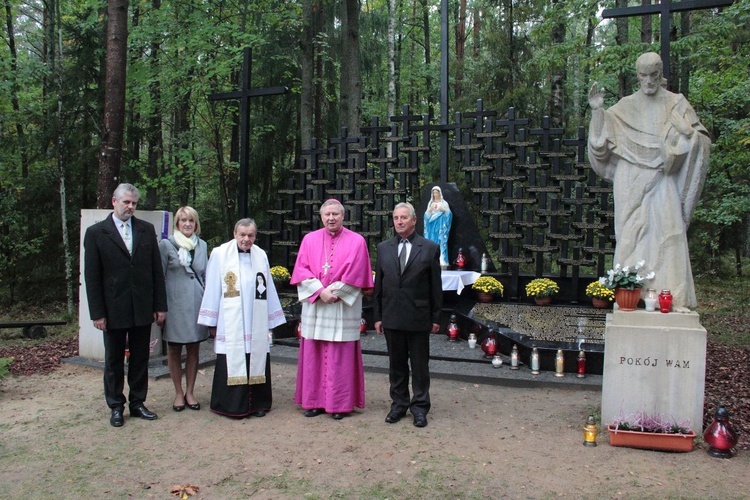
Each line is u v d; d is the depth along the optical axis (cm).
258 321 548
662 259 515
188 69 1167
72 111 1146
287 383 667
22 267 1205
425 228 954
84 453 455
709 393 616
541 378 658
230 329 537
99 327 505
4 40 1444
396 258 532
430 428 513
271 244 1029
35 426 514
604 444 473
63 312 1127
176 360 557
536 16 1449
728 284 1466
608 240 895
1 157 1199
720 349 839
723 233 1524
